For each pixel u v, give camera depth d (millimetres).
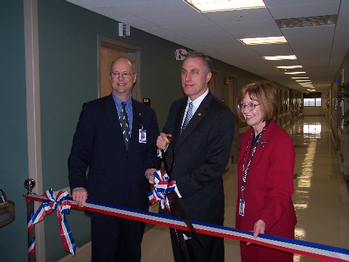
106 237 1961
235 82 8414
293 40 4914
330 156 8547
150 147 2193
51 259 2643
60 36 2711
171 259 3004
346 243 3287
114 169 1977
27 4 2402
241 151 1756
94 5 2930
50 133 2607
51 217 2629
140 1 2883
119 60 2078
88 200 1836
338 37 4676
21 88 2463
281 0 2990
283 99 17672
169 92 4812
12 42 2463
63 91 2746
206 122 1724
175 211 1580
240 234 1357
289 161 1470
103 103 2045
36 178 2467
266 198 1463
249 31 4242
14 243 2586
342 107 7785
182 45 5211
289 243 1243
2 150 2551
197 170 1674
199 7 3209
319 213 4215
